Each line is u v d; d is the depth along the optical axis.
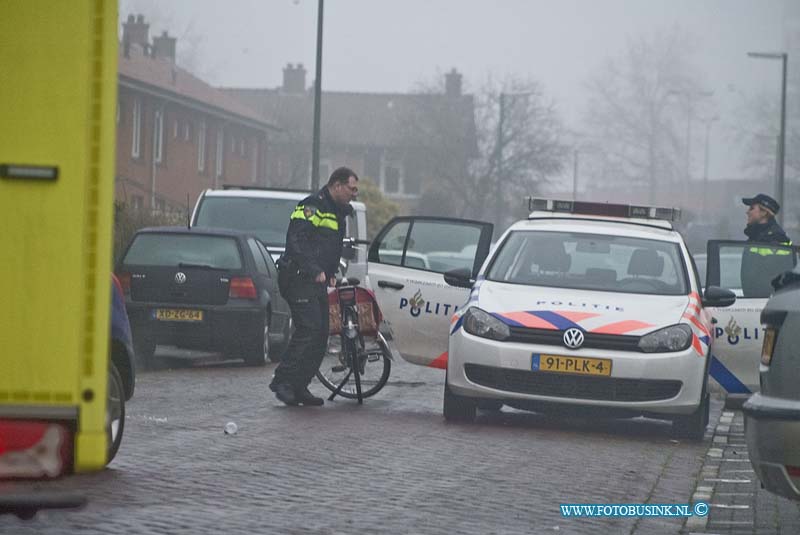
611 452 16.78
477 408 20.97
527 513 12.52
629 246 19.98
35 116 8.52
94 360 8.62
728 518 12.62
